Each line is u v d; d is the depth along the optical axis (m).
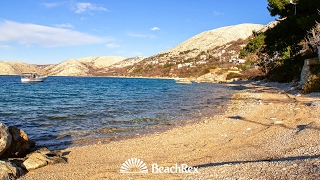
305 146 6.60
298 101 17.23
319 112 11.99
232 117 14.27
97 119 15.77
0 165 6.14
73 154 8.55
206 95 32.34
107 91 43.94
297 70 33.53
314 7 28.17
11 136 7.42
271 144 7.58
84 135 11.68
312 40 27.73
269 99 20.81
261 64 59.38
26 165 6.82
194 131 11.32
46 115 17.41
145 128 13.11
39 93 39.28
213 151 7.79
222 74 84.44
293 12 32.22
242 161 6.33
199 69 138.50
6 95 35.25
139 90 45.72
